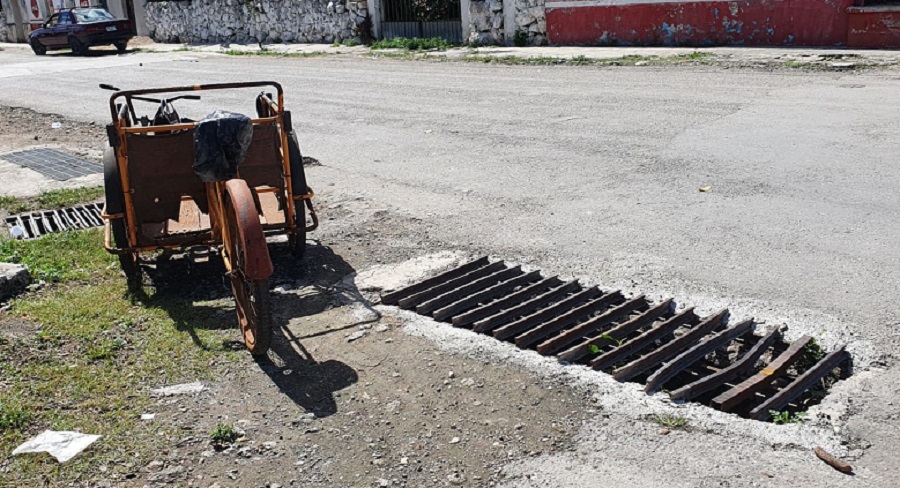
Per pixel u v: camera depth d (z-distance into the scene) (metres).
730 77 13.55
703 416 4.07
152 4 32.00
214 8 29.30
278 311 5.65
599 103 12.03
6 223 8.02
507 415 4.18
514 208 7.48
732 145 8.98
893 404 4.08
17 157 11.01
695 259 5.99
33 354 5.01
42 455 3.99
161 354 5.01
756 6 16.91
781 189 7.38
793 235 6.29
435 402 4.35
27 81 20.25
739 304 5.25
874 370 4.41
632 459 3.77
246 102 14.46
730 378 4.45
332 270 6.36
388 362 4.82
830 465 3.63
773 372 4.39
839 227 6.37
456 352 4.87
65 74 21.45
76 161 10.55
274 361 4.90
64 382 4.68
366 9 24.48
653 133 9.84
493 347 4.88
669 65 15.41
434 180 8.62
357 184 8.71
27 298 5.93
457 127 11.17
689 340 4.82
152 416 4.33
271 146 6.07
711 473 3.63
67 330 5.34
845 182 7.42
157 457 3.97
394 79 16.58
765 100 11.26
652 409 4.15
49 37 28.22
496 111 12.09
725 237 6.36
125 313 5.64
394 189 8.41
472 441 3.98
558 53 18.42
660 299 5.43
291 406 4.39
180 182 5.89
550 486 3.62
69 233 7.34
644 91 12.76
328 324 5.39
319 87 16.12
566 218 7.09
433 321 5.32
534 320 5.21
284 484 3.74
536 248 6.47
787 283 5.48
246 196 4.78
